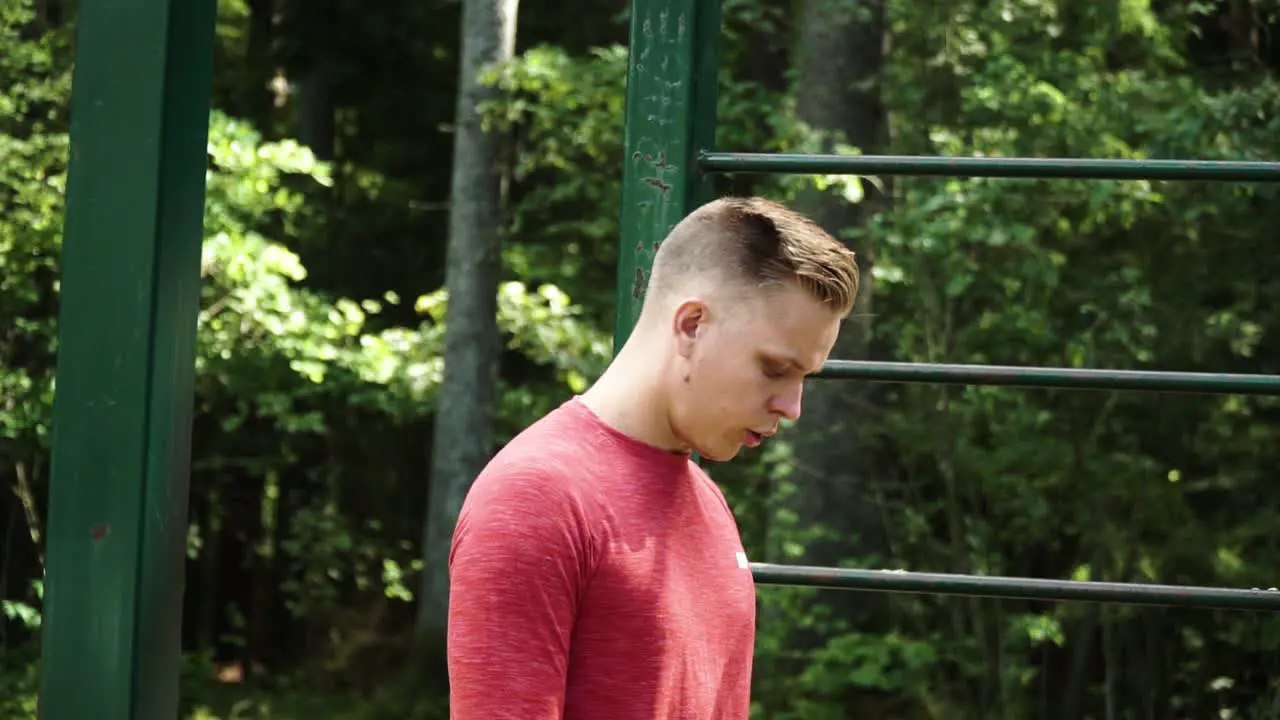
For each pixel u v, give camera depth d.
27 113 17.94
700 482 2.91
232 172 17.31
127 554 3.19
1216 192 14.35
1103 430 15.12
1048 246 15.43
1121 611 15.73
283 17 22.50
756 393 2.72
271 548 24.36
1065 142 14.65
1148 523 15.28
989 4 15.42
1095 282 14.84
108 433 3.20
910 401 15.66
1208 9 16.05
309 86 23.28
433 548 19.12
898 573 3.58
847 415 16.06
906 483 16.86
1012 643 15.60
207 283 16.86
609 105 16.69
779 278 2.67
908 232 14.30
